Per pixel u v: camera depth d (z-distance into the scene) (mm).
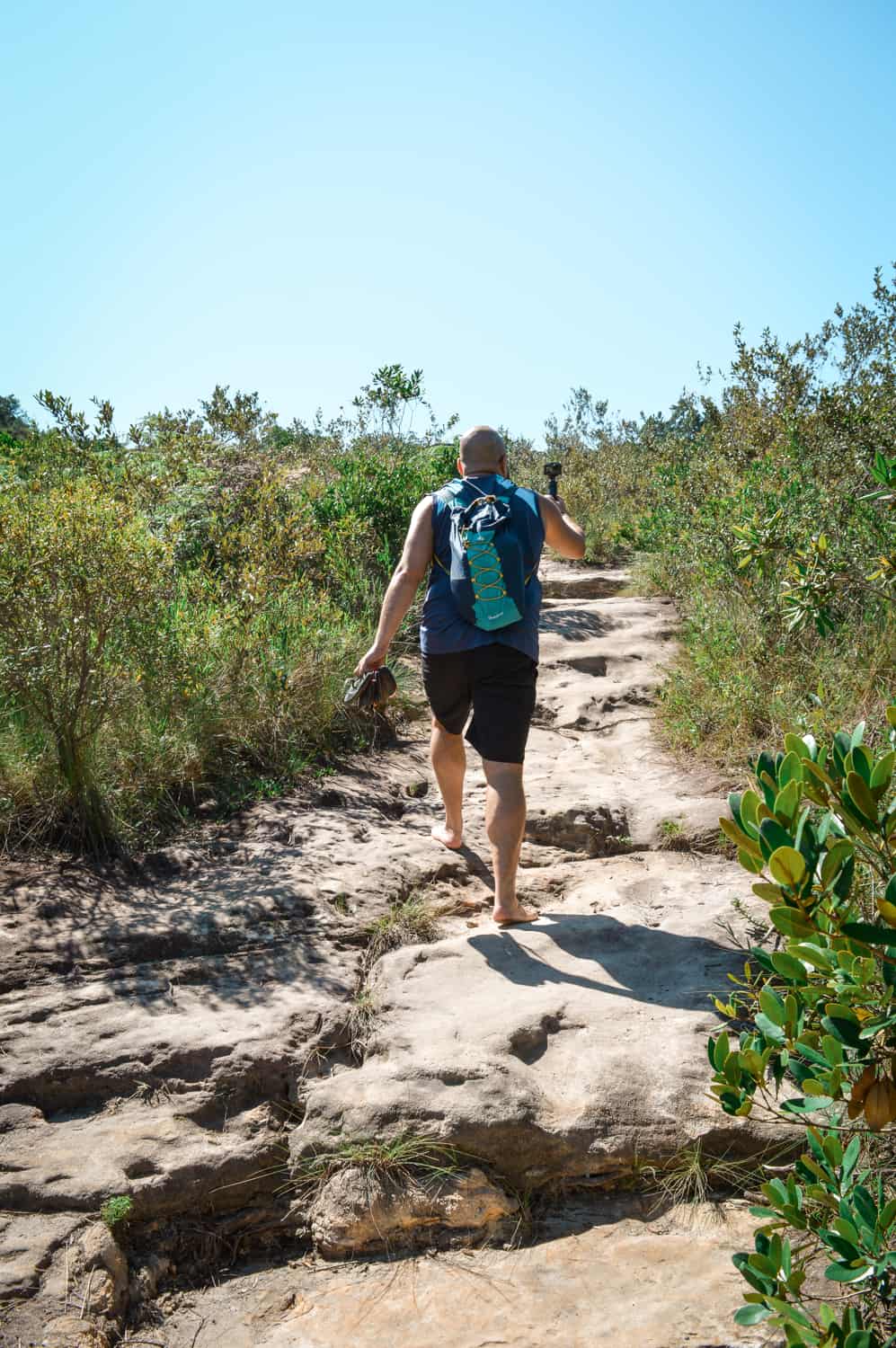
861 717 5039
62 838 4277
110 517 4551
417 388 11500
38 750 4461
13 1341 2168
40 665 4254
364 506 8422
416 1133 2736
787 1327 1865
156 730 4887
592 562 11336
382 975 3457
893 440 7289
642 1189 2746
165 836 4512
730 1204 2670
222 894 3922
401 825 4738
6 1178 2584
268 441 9734
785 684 5680
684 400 13609
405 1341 2273
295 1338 2307
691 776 5262
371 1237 2604
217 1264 2602
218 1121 2889
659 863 4391
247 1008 3246
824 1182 2033
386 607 3912
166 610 5102
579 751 5844
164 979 3395
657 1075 2906
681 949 3541
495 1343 2248
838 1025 1935
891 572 4371
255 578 5871
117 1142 2736
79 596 4246
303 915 3799
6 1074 2910
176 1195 2625
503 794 3766
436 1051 2990
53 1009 3211
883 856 2100
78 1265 2371
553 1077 2945
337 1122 2791
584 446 17031
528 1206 2701
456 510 3854
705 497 9086
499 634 3721
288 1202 2713
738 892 3996
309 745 5586
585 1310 2328
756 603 6641
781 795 1966
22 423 31922
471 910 4016
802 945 1931
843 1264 1866
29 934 3592
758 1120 2389
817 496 7012
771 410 9734
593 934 3662
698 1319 2262
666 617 8500
